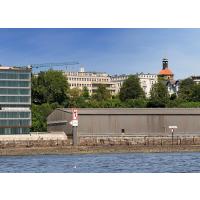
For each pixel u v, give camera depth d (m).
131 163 127.56
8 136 191.50
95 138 193.12
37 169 115.50
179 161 132.88
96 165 122.75
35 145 188.38
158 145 191.12
